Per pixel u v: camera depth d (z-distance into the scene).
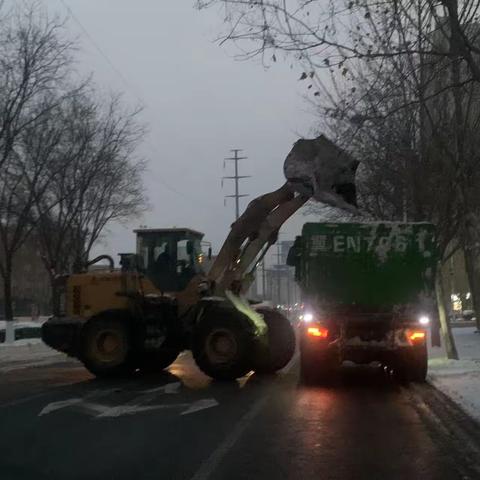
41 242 32.53
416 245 14.71
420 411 11.22
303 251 14.94
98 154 29.80
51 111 28.53
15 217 32.06
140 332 16.62
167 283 18.14
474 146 15.06
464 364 17.53
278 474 7.41
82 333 16.67
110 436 9.51
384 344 14.33
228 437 9.34
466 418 10.54
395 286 14.68
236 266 16.41
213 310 15.63
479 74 8.97
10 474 7.59
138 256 17.67
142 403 12.38
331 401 12.36
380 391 13.58
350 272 14.73
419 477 7.27
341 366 18.27
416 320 14.48
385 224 14.77
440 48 10.27
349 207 14.88
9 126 24.30
